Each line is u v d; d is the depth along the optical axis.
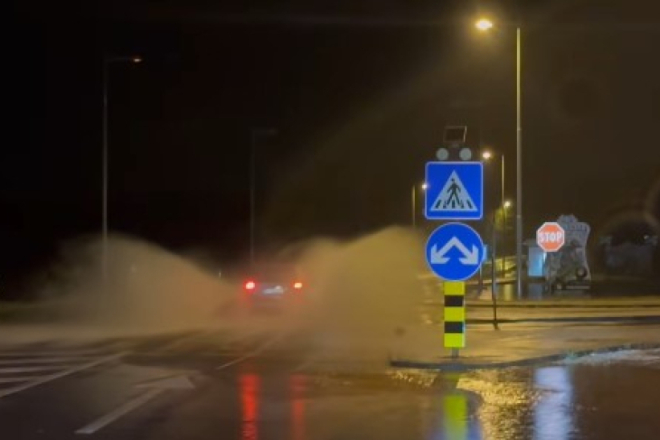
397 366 21.33
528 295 54.44
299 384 18.48
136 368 21.09
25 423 14.35
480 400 16.45
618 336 28.44
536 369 20.80
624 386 18.11
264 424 14.24
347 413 15.17
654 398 16.64
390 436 13.31
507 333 29.88
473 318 37.03
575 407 15.70
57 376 19.70
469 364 20.86
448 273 21.92
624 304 45.19
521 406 15.80
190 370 20.73
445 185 21.77
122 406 15.88
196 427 14.02
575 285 56.25
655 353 24.05
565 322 35.53
